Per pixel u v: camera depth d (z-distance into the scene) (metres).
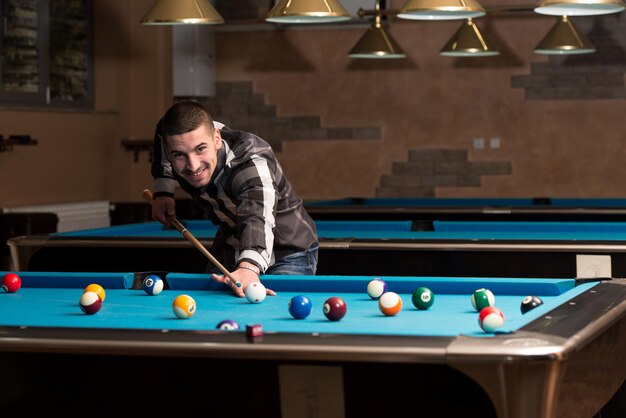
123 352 2.28
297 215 3.89
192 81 10.40
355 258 4.59
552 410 2.18
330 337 2.25
